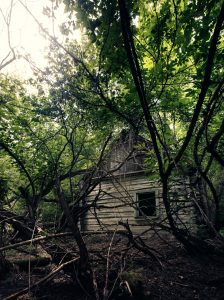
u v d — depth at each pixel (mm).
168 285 4621
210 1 3355
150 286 4453
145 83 4398
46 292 4359
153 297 4086
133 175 11492
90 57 4316
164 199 5324
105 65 3973
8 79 6000
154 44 4090
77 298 4078
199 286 4652
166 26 3812
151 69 4359
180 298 4180
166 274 5117
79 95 4535
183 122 6508
